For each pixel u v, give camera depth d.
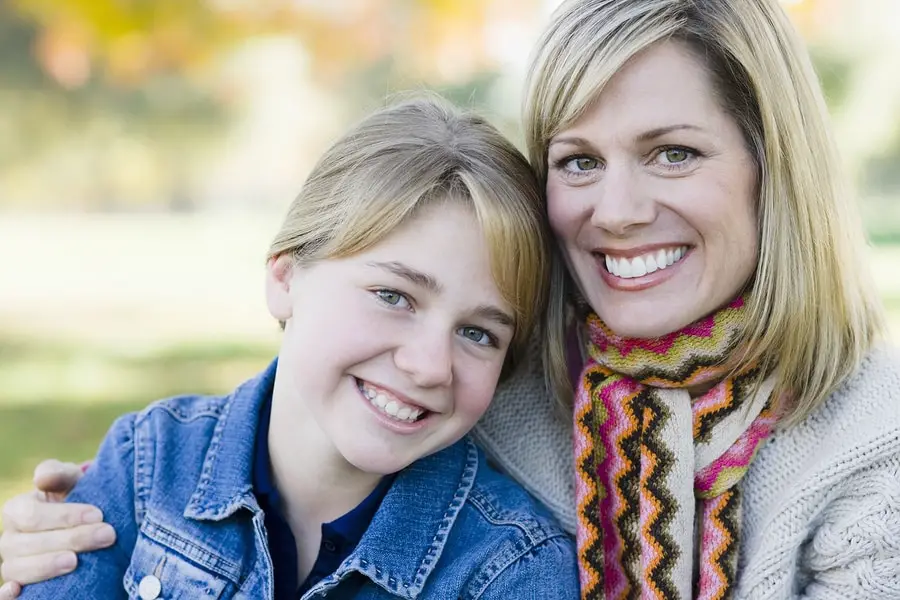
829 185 1.83
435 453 1.88
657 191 1.69
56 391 5.80
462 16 7.14
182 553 1.78
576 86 1.70
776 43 1.77
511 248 1.68
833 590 1.74
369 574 1.71
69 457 4.57
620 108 1.67
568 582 1.75
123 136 15.55
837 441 1.76
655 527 1.75
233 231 14.72
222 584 1.75
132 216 16.59
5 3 7.86
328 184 1.78
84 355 6.85
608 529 1.83
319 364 1.68
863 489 1.72
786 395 1.82
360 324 1.65
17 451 4.65
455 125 1.82
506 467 1.98
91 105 15.06
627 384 1.83
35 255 12.32
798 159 1.77
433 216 1.65
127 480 1.89
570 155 1.76
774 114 1.74
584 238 1.78
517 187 1.74
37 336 7.51
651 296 1.74
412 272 1.63
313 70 8.73
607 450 1.83
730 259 1.73
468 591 1.73
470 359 1.70
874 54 10.09
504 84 7.49
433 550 1.77
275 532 1.82
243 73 11.30
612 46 1.66
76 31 7.26
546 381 1.96
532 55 1.86
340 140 1.85
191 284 10.13
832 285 1.81
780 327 1.77
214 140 15.75
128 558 1.84
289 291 1.81
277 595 1.79
